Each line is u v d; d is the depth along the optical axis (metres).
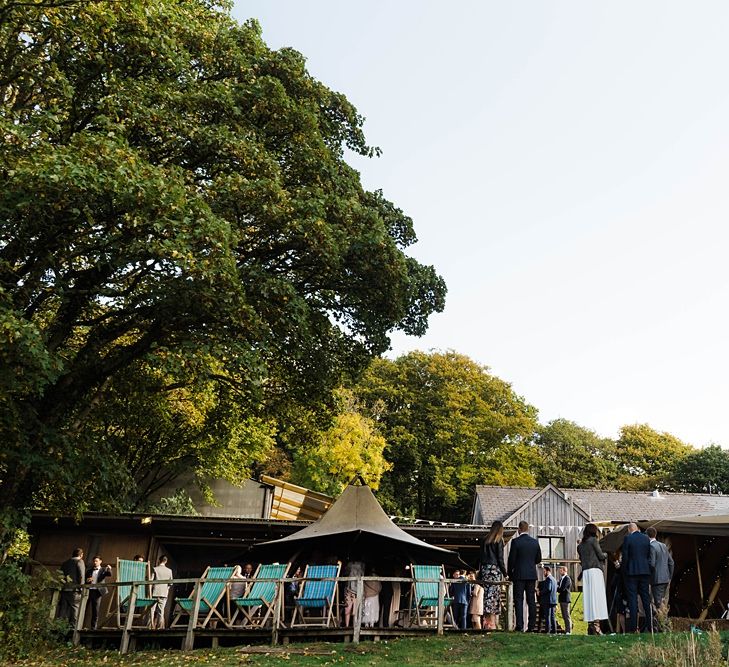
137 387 16.56
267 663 9.62
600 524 23.11
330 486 41.09
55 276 12.71
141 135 13.62
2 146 10.84
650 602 10.54
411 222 18.25
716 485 60.81
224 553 20.67
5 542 13.06
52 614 12.84
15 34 12.27
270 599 12.98
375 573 15.48
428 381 58.72
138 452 26.75
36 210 10.76
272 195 13.49
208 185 13.42
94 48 13.09
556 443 66.38
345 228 15.07
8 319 9.70
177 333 14.12
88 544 19.55
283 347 15.05
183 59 14.15
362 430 42.97
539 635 10.52
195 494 28.53
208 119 14.50
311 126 15.64
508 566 11.66
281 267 15.34
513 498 43.88
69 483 13.09
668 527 14.22
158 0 13.73
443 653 9.75
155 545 20.00
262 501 28.59
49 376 10.38
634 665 7.88
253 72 15.93
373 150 18.42
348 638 11.86
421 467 54.97
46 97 13.27
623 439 69.88
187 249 10.99
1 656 10.90
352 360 18.31
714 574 16.05
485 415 56.84
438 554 15.54
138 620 17.42
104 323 14.74
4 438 12.05
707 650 7.85
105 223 11.93
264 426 27.91
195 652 11.06
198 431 26.17
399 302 15.84
